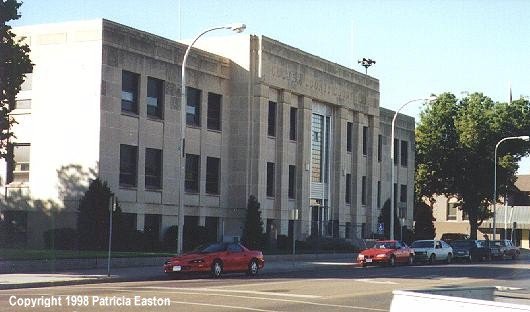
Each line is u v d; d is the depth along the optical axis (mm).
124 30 39781
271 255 42094
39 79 39875
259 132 47781
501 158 70438
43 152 39531
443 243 48750
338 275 31859
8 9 29188
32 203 39531
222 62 47594
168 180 42938
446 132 72312
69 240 36750
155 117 42156
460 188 72500
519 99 72000
